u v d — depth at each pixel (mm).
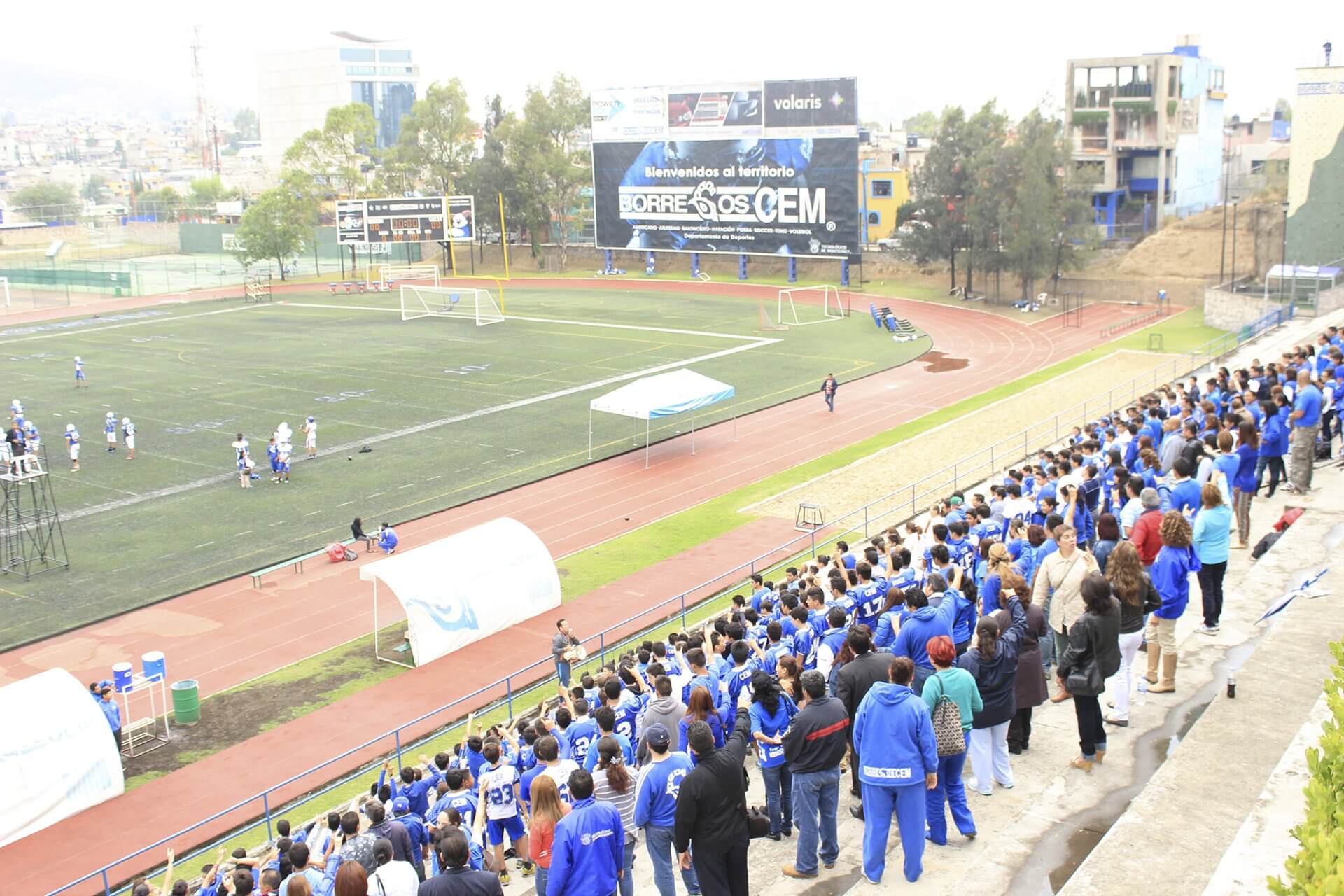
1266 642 12289
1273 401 22656
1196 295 91438
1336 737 6980
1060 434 49531
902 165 145500
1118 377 63594
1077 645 12180
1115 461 23328
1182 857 8766
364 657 31625
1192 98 108500
